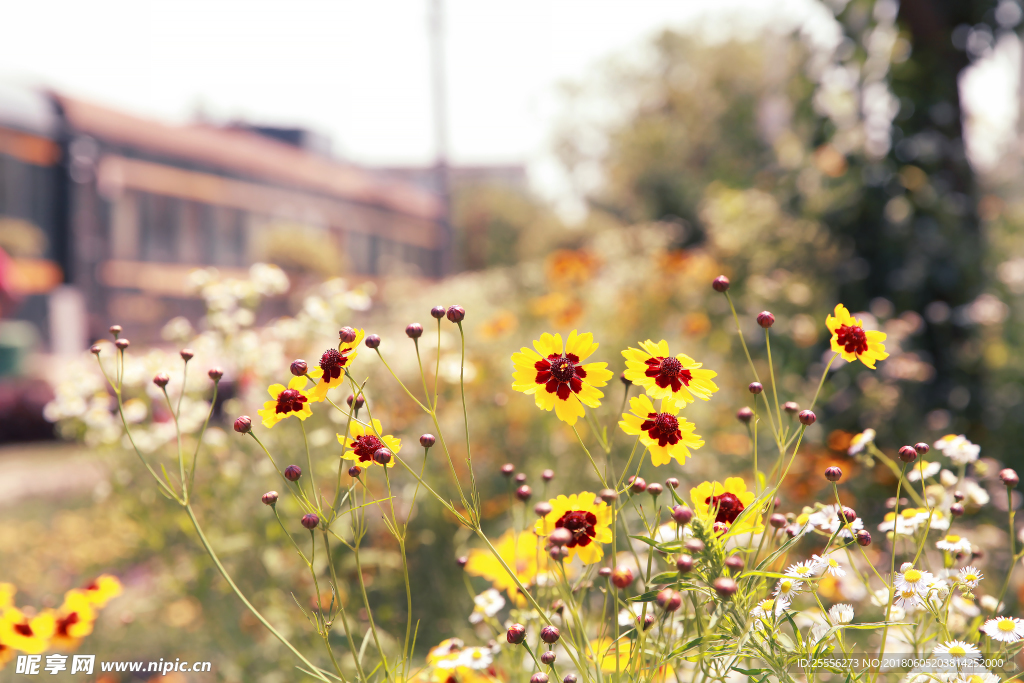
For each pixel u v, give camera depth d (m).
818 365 4.18
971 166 4.40
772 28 6.29
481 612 1.82
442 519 3.22
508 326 4.73
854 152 4.44
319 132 25.70
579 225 29.70
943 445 1.80
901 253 4.27
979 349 4.21
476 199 31.80
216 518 3.06
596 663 1.40
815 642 1.39
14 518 5.39
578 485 3.53
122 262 11.61
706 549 1.36
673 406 1.53
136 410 3.07
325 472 2.94
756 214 5.27
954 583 1.44
